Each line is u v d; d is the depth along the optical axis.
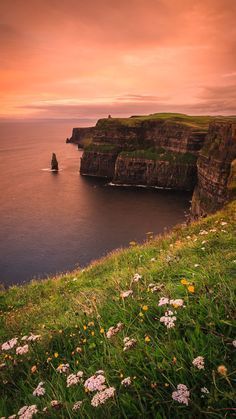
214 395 3.03
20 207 124.56
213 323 4.00
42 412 3.56
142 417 3.14
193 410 3.00
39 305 11.91
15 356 5.76
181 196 156.25
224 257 6.73
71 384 3.79
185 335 4.14
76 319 6.41
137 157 191.88
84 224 102.06
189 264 7.18
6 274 63.66
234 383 3.20
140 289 6.39
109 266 13.45
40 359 5.43
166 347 3.88
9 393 4.78
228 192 75.38
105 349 4.48
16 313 11.78
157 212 119.88
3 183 177.62
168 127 199.50
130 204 133.25
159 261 8.85
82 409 3.32
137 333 4.54
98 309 6.32
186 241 10.94
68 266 67.38
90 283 12.07
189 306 4.60
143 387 3.58
